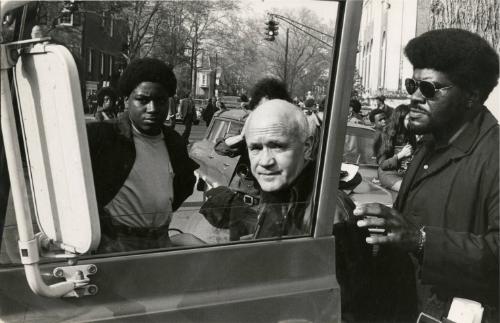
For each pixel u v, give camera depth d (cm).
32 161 171
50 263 176
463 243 246
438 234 245
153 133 185
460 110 251
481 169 246
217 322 194
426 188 254
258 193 202
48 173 167
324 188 208
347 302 235
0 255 177
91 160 178
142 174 185
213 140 193
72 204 163
